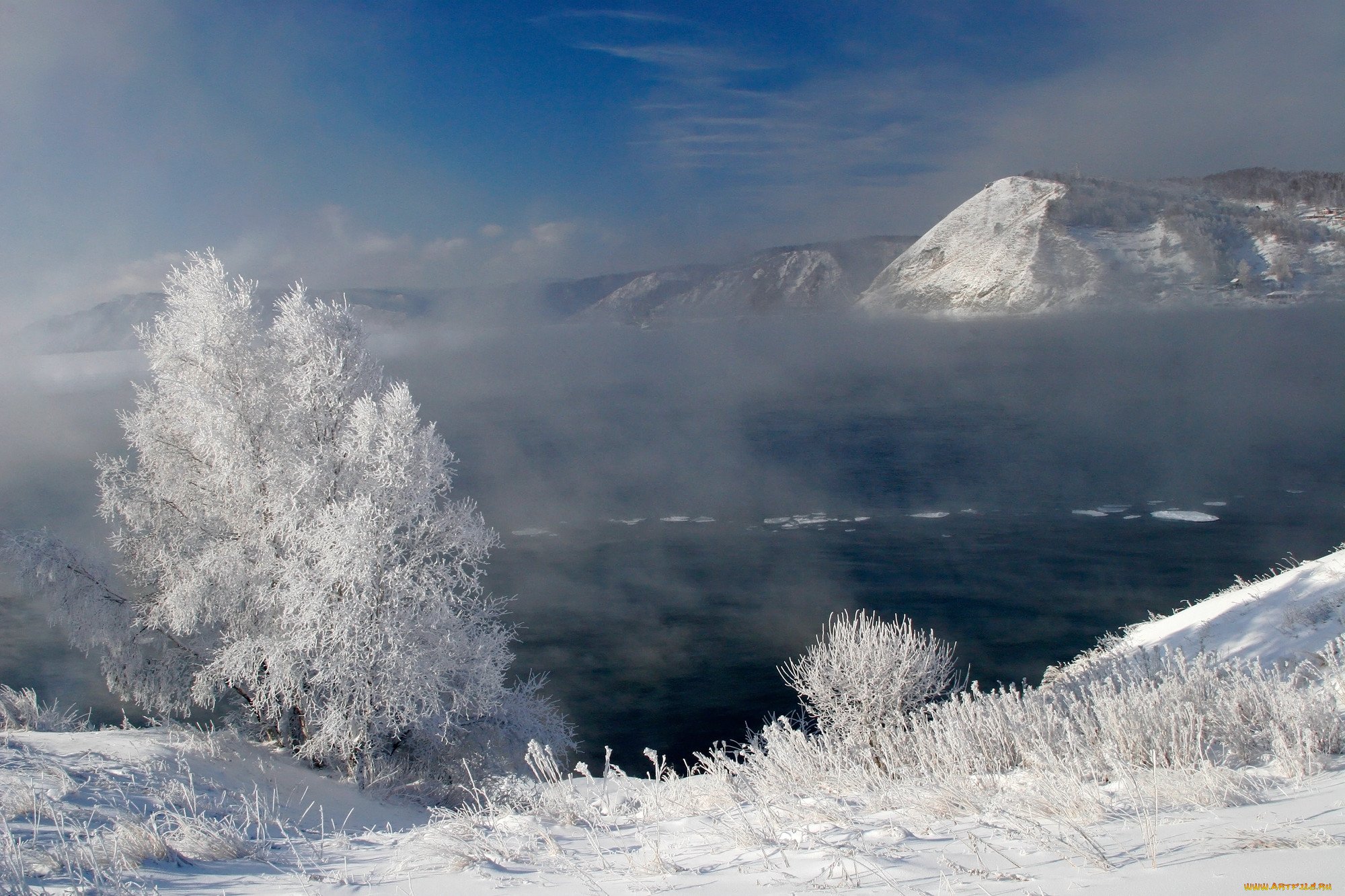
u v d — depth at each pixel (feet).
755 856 10.80
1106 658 34.88
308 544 43.65
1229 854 8.11
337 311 51.19
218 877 12.75
